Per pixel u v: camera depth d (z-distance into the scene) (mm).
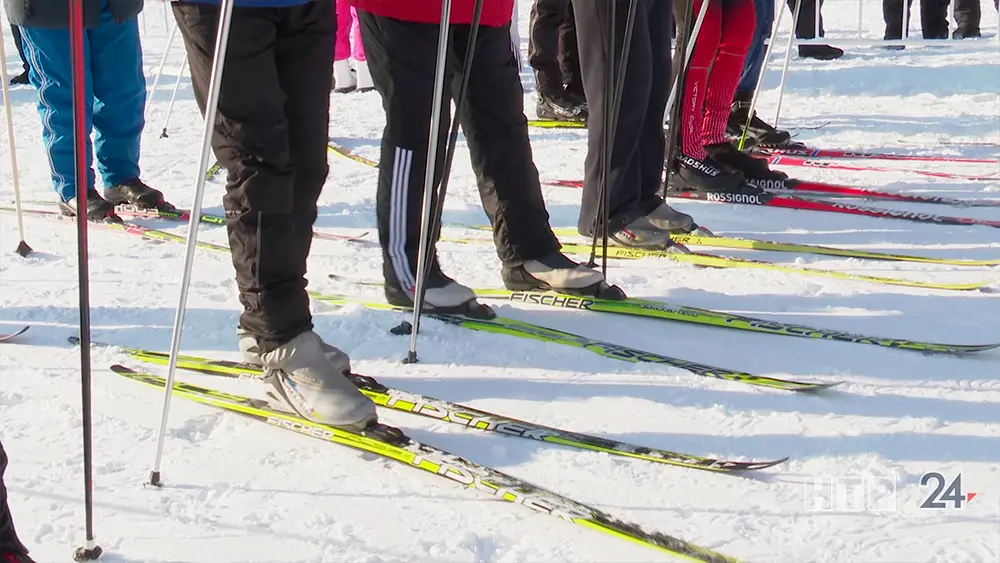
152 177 4906
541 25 5867
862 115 6039
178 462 2180
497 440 2270
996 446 2178
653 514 1960
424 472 2123
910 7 9492
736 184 4262
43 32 3900
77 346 2816
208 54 2154
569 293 3104
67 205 4156
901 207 4133
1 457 1635
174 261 3602
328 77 2318
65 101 4031
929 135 5461
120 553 1835
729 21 4141
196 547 1857
